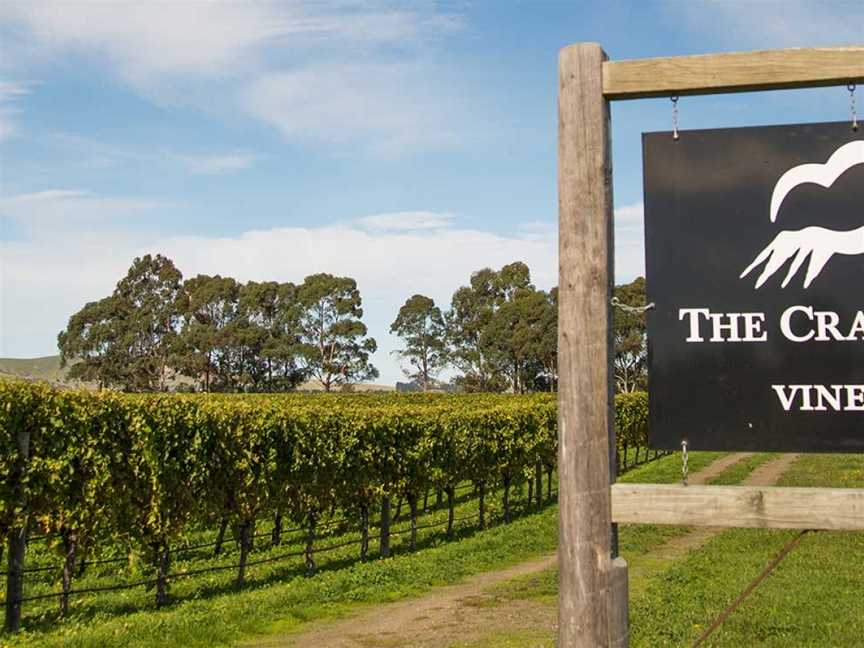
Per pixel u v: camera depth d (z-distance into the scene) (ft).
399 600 34.94
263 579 40.22
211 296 274.16
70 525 31.99
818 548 40.22
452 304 316.81
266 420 41.29
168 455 35.68
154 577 39.63
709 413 12.26
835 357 12.02
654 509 11.60
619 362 200.34
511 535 52.65
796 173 12.29
